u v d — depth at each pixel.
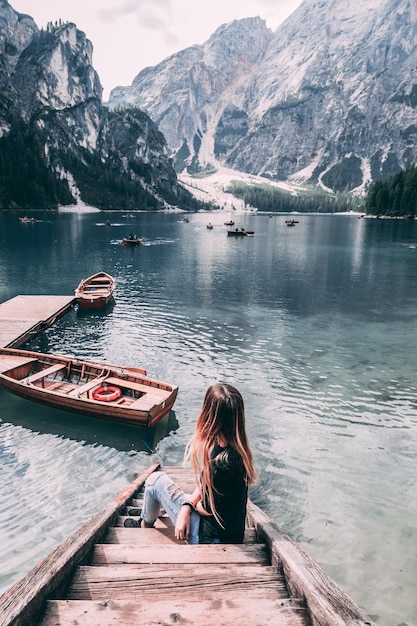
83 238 82.25
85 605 3.11
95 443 11.83
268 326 23.97
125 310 27.84
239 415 3.64
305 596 3.18
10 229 100.25
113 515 5.52
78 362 15.52
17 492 9.55
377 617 6.30
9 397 14.52
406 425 12.70
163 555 4.04
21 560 7.48
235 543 4.18
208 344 20.58
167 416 13.46
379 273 45.25
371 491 9.59
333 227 143.50
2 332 21.16
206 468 3.69
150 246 71.75
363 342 21.00
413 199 180.50
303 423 12.77
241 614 3.10
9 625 2.61
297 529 8.30
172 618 3.03
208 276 42.28
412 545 7.89
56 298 29.67
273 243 82.06
